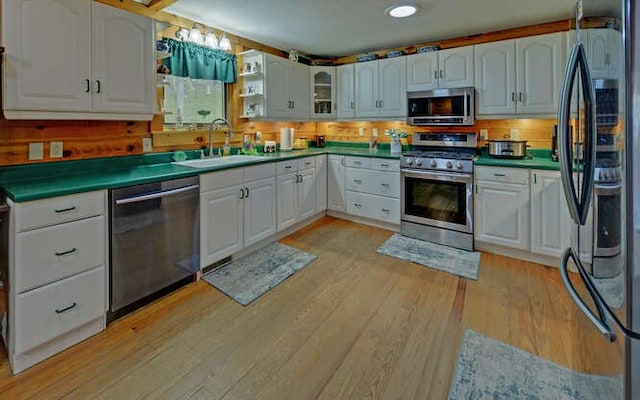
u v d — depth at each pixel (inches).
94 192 76.3
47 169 88.4
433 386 63.0
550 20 125.0
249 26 131.6
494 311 88.4
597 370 46.0
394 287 102.2
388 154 159.2
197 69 127.9
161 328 81.4
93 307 77.6
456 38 146.6
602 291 43.0
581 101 51.1
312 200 163.8
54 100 78.3
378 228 160.7
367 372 66.9
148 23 97.0
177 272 97.7
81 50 82.4
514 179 118.6
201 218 104.4
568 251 62.2
